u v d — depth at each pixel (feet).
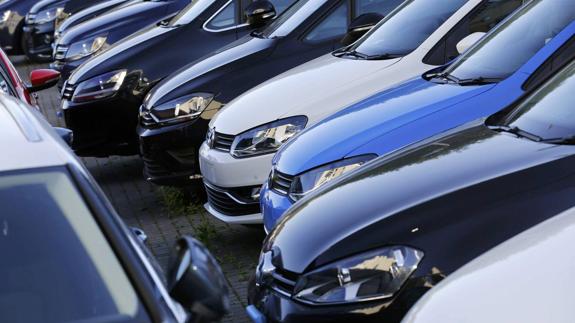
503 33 23.36
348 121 21.80
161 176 31.71
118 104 36.73
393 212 15.76
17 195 10.66
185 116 31.19
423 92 22.04
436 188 16.02
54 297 9.98
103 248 10.35
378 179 17.07
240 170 25.73
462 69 22.77
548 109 18.11
